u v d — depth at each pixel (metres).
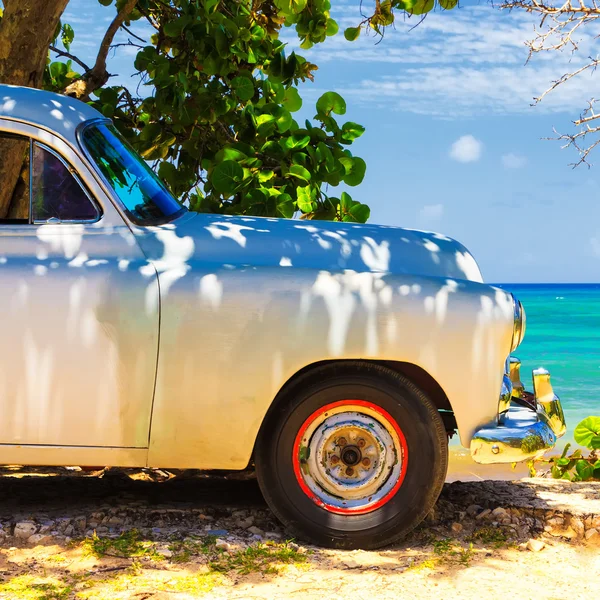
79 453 3.95
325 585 3.58
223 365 3.94
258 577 3.64
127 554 3.83
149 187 4.48
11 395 3.91
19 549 3.89
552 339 45.16
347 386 3.99
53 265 3.96
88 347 3.91
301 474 4.04
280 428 4.00
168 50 7.70
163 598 3.37
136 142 7.33
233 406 3.95
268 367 3.94
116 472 5.81
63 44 8.66
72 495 4.96
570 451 12.47
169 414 3.94
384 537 4.02
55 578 3.55
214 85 7.44
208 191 7.39
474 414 3.99
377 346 3.94
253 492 5.10
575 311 75.19
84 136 4.19
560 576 3.78
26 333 3.90
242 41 7.34
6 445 3.94
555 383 27.19
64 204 4.09
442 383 3.97
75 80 7.89
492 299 4.04
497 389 4.02
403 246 4.36
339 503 4.04
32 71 6.19
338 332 3.94
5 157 5.10
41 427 3.92
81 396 3.92
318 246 4.25
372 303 3.96
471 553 4.01
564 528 4.39
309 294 3.96
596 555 4.07
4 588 3.44
